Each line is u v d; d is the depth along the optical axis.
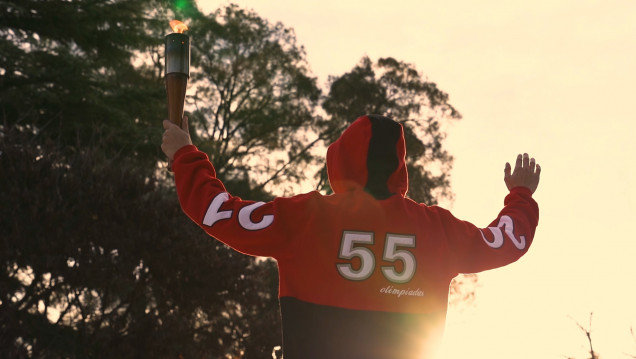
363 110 44.47
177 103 2.41
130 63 36.47
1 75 22.69
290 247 2.28
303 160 44.94
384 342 2.23
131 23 26.94
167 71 2.40
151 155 24.58
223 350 18.97
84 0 25.22
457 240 2.44
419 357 2.28
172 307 18.20
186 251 17.39
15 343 15.41
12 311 15.46
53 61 24.03
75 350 16.30
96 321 17.22
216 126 44.19
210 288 17.88
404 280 2.29
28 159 16.38
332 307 2.23
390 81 44.47
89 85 24.62
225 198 2.33
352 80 44.12
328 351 2.21
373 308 2.24
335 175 2.47
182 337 17.42
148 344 16.44
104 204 16.48
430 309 2.33
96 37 26.28
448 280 2.41
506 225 2.65
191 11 40.50
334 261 2.25
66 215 15.98
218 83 43.88
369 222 2.30
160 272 17.11
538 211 2.80
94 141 22.59
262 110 44.94
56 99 22.56
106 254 16.47
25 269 16.55
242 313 20.77
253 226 2.27
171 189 23.62
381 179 2.40
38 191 15.90
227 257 18.86
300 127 45.16
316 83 44.97
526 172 2.88
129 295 17.62
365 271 2.26
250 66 43.09
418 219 2.38
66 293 16.84
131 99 26.61
